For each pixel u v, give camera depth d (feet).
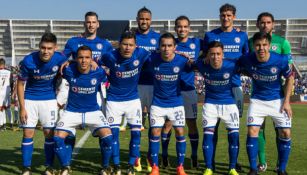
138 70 20.95
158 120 20.98
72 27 111.65
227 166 23.43
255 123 20.40
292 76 20.13
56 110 20.93
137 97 21.52
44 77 20.29
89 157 25.84
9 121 45.70
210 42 21.01
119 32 107.96
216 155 26.63
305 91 107.55
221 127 42.50
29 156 20.84
